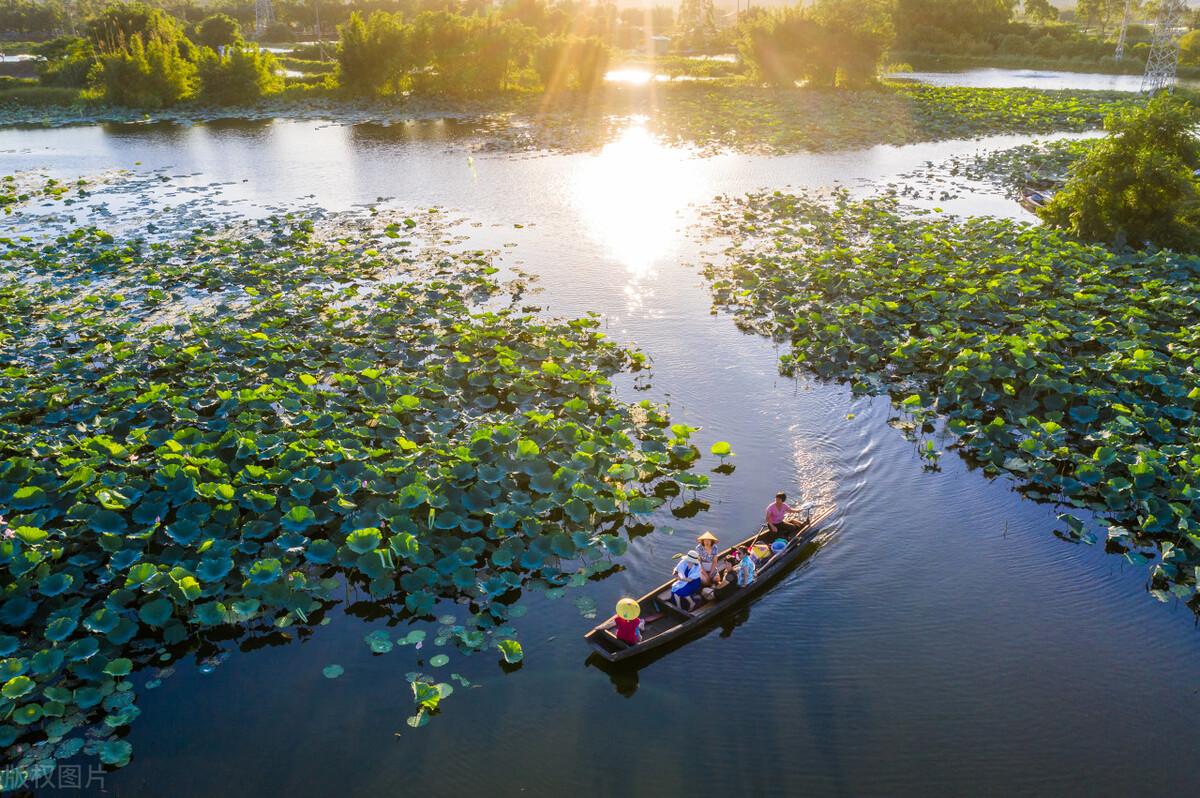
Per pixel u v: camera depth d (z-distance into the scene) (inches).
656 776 421.7
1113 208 1214.3
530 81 3213.6
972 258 1138.0
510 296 1068.5
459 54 2957.7
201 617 496.7
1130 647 503.2
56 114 2682.1
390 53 2901.1
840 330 905.5
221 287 1080.2
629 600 490.3
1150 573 563.5
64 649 474.6
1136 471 621.0
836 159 1973.4
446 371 820.6
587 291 1090.7
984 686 475.2
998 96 2797.7
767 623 526.0
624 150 2097.7
